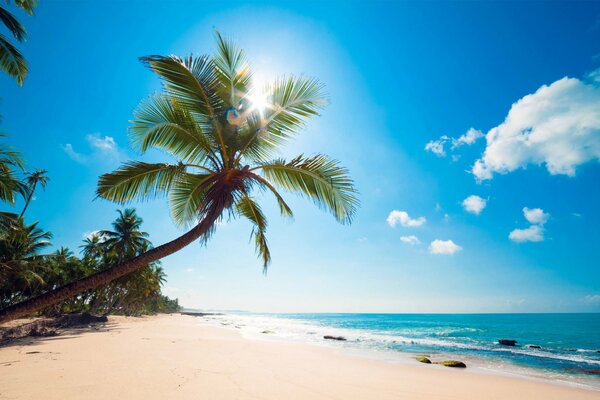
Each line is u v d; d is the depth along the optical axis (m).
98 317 27.23
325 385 7.73
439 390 8.09
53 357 9.47
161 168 4.45
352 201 4.79
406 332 35.41
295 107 5.02
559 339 28.84
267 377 8.15
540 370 12.39
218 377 7.71
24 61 7.91
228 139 4.62
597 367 13.36
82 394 5.72
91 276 2.90
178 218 5.29
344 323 58.56
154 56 4.12
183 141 4.72
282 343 17.86
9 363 8.43
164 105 4.53
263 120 4.91
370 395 7.07
